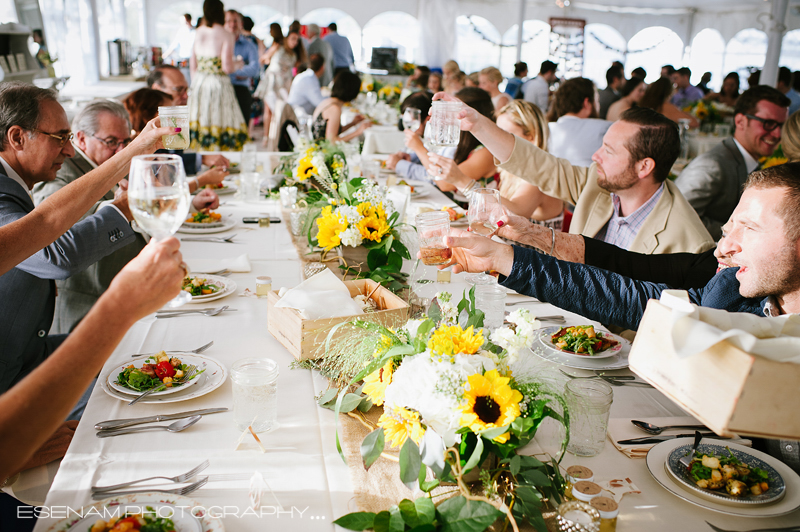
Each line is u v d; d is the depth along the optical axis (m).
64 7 7.08
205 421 1.18
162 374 1.29
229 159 4.02
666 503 0.99
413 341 1.03
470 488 1.00
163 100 2.98
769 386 0.67
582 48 14.76
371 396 1.05
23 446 0.70
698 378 0.73
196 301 1.74
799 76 7.89
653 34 15.30
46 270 1.73
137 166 0.81
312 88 6.18
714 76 15.21
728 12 14.45
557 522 0.89
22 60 4.73
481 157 3.36
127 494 0.95
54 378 0.70
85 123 2.28
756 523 0.95
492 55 14.57
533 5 14.45
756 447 1.25
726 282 1.33
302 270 2.04
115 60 8.76
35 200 2.26
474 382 0.90
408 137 3.52
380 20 13.98
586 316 1.47
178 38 11.53
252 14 13.23
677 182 3.46
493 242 1.46
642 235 2.20
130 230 1.87
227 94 6.29
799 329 0.77
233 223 2.60
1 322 1.74
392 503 0.97
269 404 1.14
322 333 1.37
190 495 0.97
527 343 0.99
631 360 0.84
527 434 0.95
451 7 13.79
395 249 1.91
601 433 1.09
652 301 0.81
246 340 1.52
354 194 1.97
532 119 3.01
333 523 0.93
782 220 1.09
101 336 0.72
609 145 2.18
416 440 0.94
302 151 3.20
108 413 1.19
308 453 1.09
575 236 1.92
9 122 1.75
